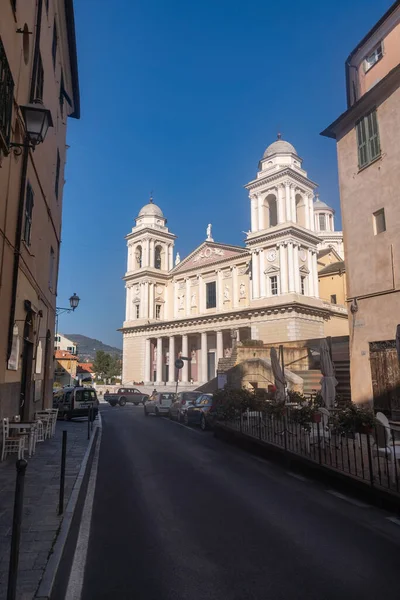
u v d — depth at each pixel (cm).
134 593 405
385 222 1464
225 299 5197
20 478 358
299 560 477
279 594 401
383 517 634
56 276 2081
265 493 780
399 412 1334
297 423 1043
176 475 944
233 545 524
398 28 1542
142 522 618
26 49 1117
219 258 5328
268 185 4600
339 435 905
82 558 487
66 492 751
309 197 4697
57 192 1984
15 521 352
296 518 630
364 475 761
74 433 1734
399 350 932
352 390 1527
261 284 4528
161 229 6297
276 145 4734
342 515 645
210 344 5409
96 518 639
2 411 1021
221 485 845
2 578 408
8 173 995
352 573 444
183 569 457
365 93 1552
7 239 1016
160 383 5216
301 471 973
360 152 1598
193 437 1647
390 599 391
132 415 2881
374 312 1469
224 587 416
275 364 1661
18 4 1005
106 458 1180
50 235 1798
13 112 998
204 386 3681
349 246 1603
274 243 4447
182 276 5838
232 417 1487
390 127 1466
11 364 1099
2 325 1009
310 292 4469
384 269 1448
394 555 490
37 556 464
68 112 2350
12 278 1079
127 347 6153
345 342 2381
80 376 7994
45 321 1730
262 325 4431
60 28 1716
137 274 6059
